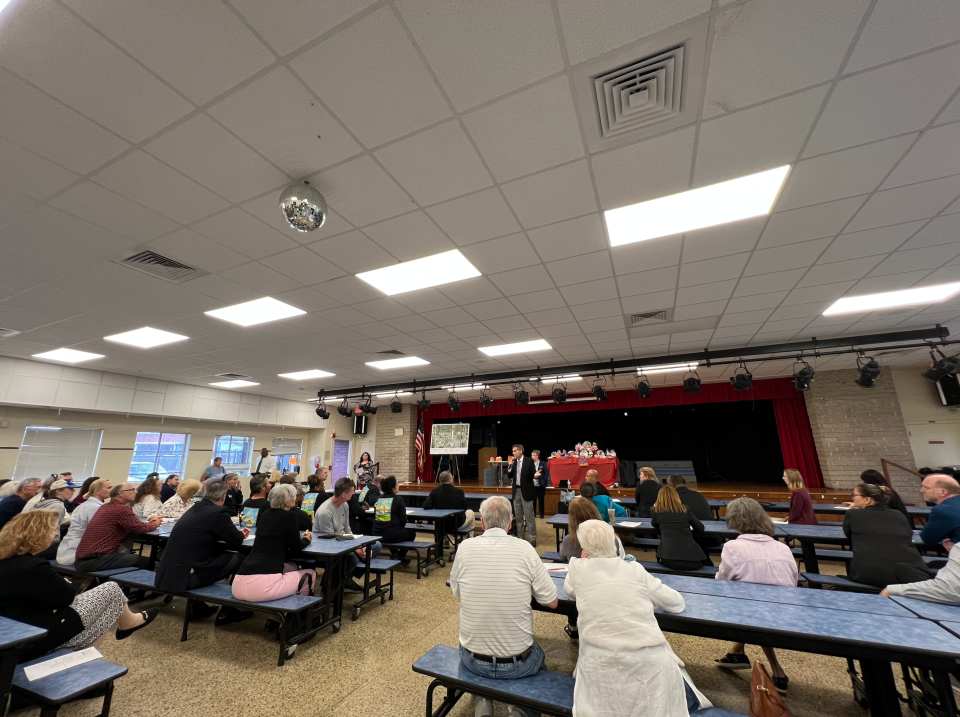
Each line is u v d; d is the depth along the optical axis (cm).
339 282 394
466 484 1152
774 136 217
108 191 253
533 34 165
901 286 412
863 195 268
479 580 196
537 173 246
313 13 155
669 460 1202
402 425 1199
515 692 172
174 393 848
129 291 402
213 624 336
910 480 720
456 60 174
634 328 551
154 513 504
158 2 149
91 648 213
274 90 186
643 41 168
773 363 748
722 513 721
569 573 183
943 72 180
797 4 154
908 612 184
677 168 243
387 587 407
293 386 934
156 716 216
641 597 164
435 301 447
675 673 145
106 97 187
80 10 150
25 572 205
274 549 297
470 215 288
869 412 771
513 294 430
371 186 255
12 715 212
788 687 240
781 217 293
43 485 514
